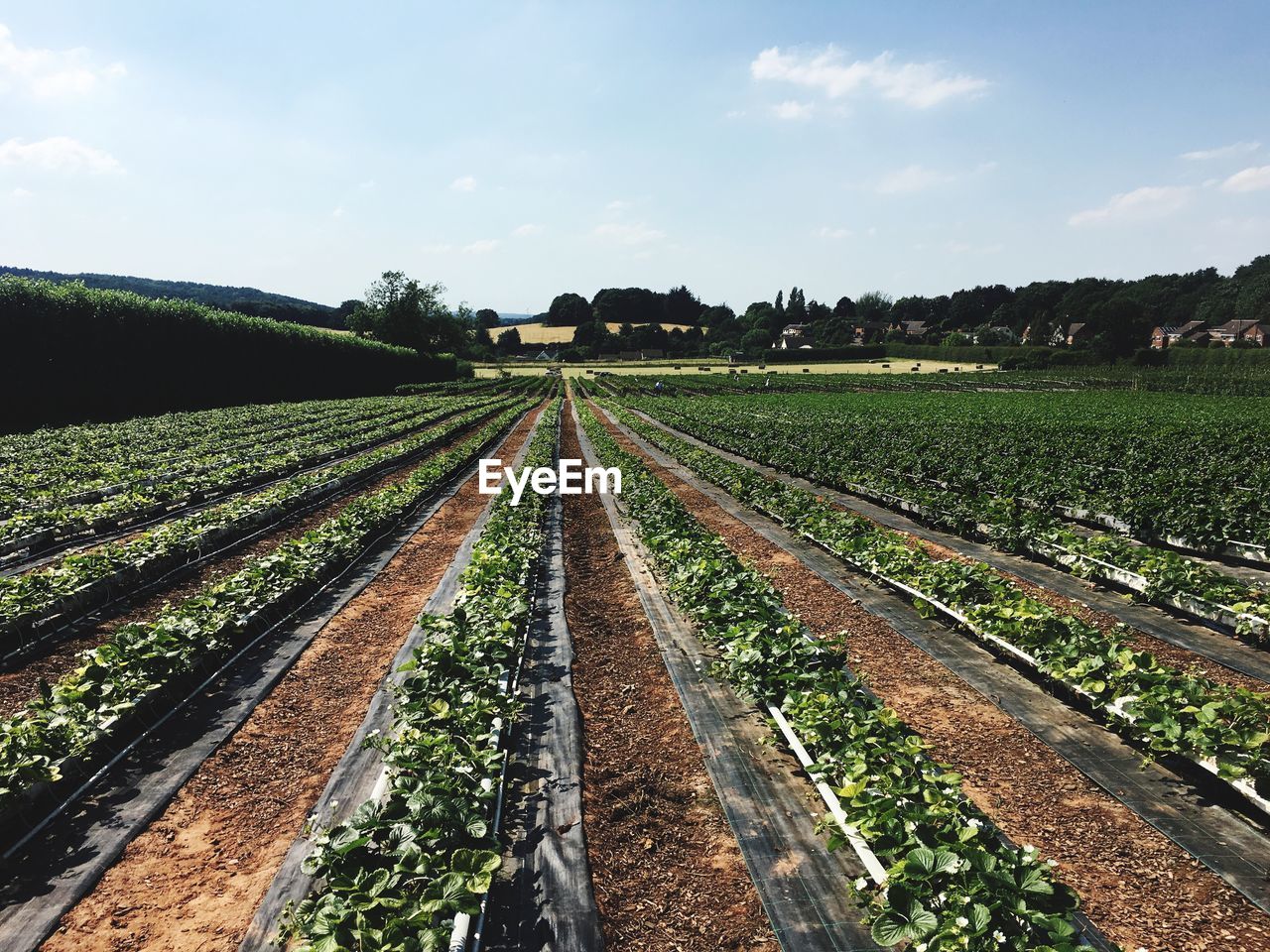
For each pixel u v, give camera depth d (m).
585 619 10.09
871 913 4.25
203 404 42.41
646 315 188.75
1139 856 4.88
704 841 5.21
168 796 5.83
